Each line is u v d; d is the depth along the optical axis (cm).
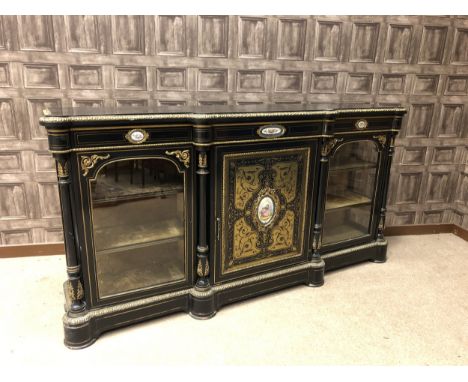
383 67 255
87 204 160
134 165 167
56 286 212
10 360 160
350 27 243
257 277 203
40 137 224
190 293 190
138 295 179
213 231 184
